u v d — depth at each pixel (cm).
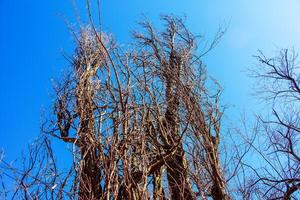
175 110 946
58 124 819
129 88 830
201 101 959
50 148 690
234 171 834
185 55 1070
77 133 741
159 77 1000
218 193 806
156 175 838
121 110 816
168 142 889
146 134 858
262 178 837
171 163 868
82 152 755
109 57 784
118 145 758
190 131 897
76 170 692
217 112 937
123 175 716
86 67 910
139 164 772
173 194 833
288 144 892
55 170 676
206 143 868
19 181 643
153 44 1081
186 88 974
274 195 834
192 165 859
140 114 836
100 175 727
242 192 818
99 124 787
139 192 719
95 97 865
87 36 948
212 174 824
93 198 675
